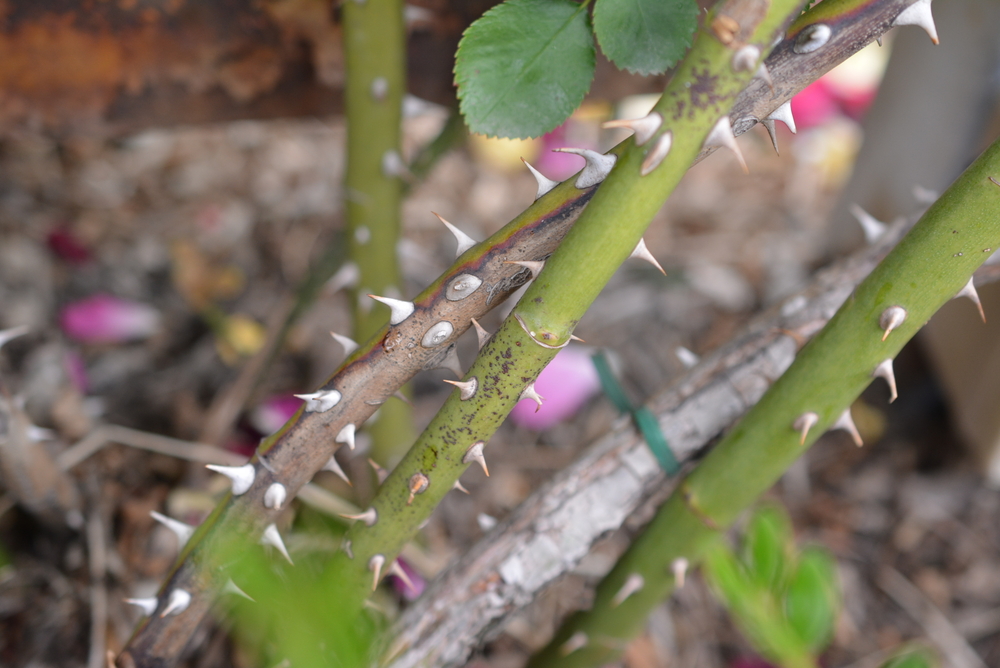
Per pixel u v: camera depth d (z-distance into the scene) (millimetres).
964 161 614
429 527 582
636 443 424
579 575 588
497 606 409
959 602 608
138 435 532
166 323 695
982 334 564
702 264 805
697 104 326
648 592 441
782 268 796
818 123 880
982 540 639
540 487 423
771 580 467
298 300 551
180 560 393
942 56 603
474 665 529
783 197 882
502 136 352
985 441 581
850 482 670
